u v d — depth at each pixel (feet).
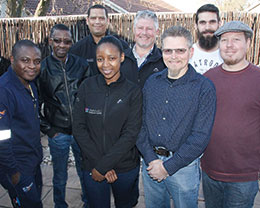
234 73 6.03
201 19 8.56
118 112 6.23
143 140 6.45
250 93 5.81
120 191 6.87
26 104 6.45
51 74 7.96
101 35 10.18
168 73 6.24
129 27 17.03
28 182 6.65
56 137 8.23
